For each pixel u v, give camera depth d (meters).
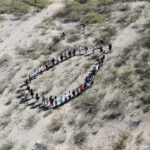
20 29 70.50
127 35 56.06
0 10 79.31
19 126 44.47
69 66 52.84
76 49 56.91
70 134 40.66
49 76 52.06
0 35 69.88
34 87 50.59
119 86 44.94
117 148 37.06
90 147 38.28
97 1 74.25
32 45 62.72
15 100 49.31
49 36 64.31
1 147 41.84
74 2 76.56
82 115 42.72
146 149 35.84
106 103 43.03
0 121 46.22
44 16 73.75
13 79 54.25
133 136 37.78
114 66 49.03
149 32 54.62
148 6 63.47
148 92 42.44
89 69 50.56
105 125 40.31
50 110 45.31
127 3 67.69
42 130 42.59
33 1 82.00
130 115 40.41
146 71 45.91
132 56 49.84
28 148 40.75
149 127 38.28
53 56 57.00
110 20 63.56
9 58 60.44
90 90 46.03
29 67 55.94
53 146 39.81
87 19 66.38
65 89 48.31
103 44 55.78
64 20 69.50
